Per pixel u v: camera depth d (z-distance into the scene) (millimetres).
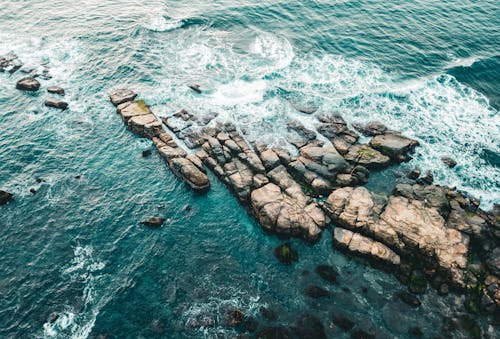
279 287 29828
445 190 36844
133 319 27594
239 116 43625
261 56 52875
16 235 32250
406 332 27438
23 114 43188
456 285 29484
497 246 32250
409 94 47906
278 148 39812
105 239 32531
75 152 39688
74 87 46875
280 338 26672
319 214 33719
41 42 54094
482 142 42312
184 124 42094
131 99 45094
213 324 27406
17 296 28406
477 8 67438
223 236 33250
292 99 46344
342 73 50594
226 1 65500
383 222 32656
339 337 27000
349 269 31062
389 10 65062
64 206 34781
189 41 55250
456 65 52875
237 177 36219
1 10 61688
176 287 29609
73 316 27516
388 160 38875
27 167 37812
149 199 35844
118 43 54406
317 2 66062
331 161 37719
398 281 30391
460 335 27391
